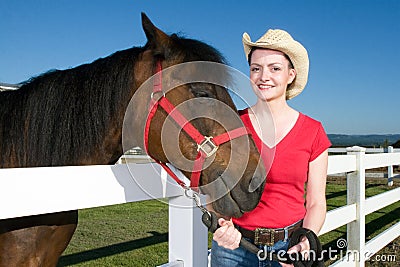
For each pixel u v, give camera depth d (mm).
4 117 1982
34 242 1854
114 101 1870
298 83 2045
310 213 1879
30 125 1909
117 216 7238
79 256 4758
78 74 1964
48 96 1926
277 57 1873
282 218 1854
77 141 1871
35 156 1884
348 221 3643
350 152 3883
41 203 1379
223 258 1935
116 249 5078
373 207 4258
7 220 1793
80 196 1509
